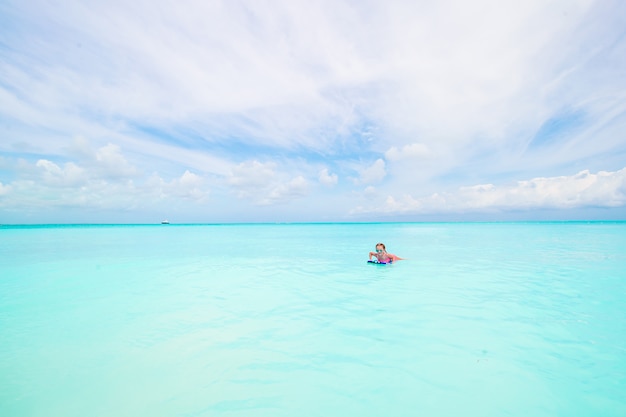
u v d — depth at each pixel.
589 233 30.39
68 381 3.31
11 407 2.86
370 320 5.11
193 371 3.51
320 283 8.12
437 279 8.39
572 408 2.73
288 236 33.56
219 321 5.18
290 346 4.15
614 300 6.08
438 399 2.91
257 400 2.95
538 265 10.51
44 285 8.06
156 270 10.47
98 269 10.70
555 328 4.59
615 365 3.46
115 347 4.16
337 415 2.71
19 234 38.47
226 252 16.42
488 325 4.76
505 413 2.68
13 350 4.08
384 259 11.36
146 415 2.75
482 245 18.66
